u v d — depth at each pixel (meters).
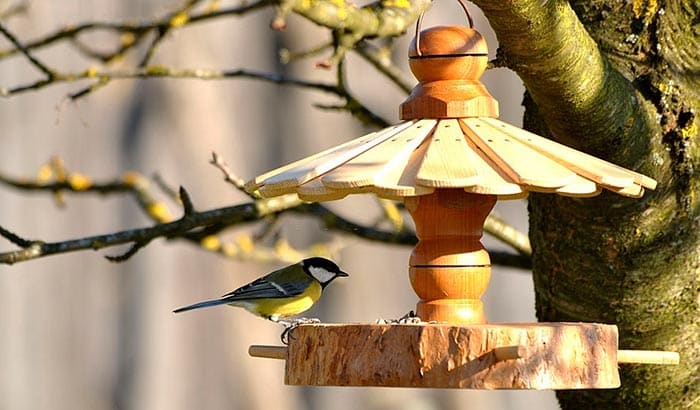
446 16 20.66
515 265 11.16
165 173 20.56
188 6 11.58
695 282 8.41
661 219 8.31
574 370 6.62
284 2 7.94
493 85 21.06
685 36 8.48
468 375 6.45
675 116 8.28
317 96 21.06
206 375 20.67
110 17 20.31
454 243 7.24
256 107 21.06
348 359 6.70
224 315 20.81
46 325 20.52
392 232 11.44
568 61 7.30
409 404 20.77
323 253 13.44
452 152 6.66
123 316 20.69
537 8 6.90
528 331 6.51
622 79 7.96
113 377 20.58
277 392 20.83
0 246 20.31
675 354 7.16
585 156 7.03
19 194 20.44
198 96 20.81
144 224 20.75
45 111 20.47
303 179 6.53
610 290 8.46
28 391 20.31
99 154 20.56
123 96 20.64
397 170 6.49
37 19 20.03
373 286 21.09
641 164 8.13
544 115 7.95
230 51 20.94
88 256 20.69
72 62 20.23
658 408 8.52
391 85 20.75
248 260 12.81
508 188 6.20
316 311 20.78
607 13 8.52
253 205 10.39
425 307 7.29
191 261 20.75
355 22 9.05
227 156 20.84
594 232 8.41
